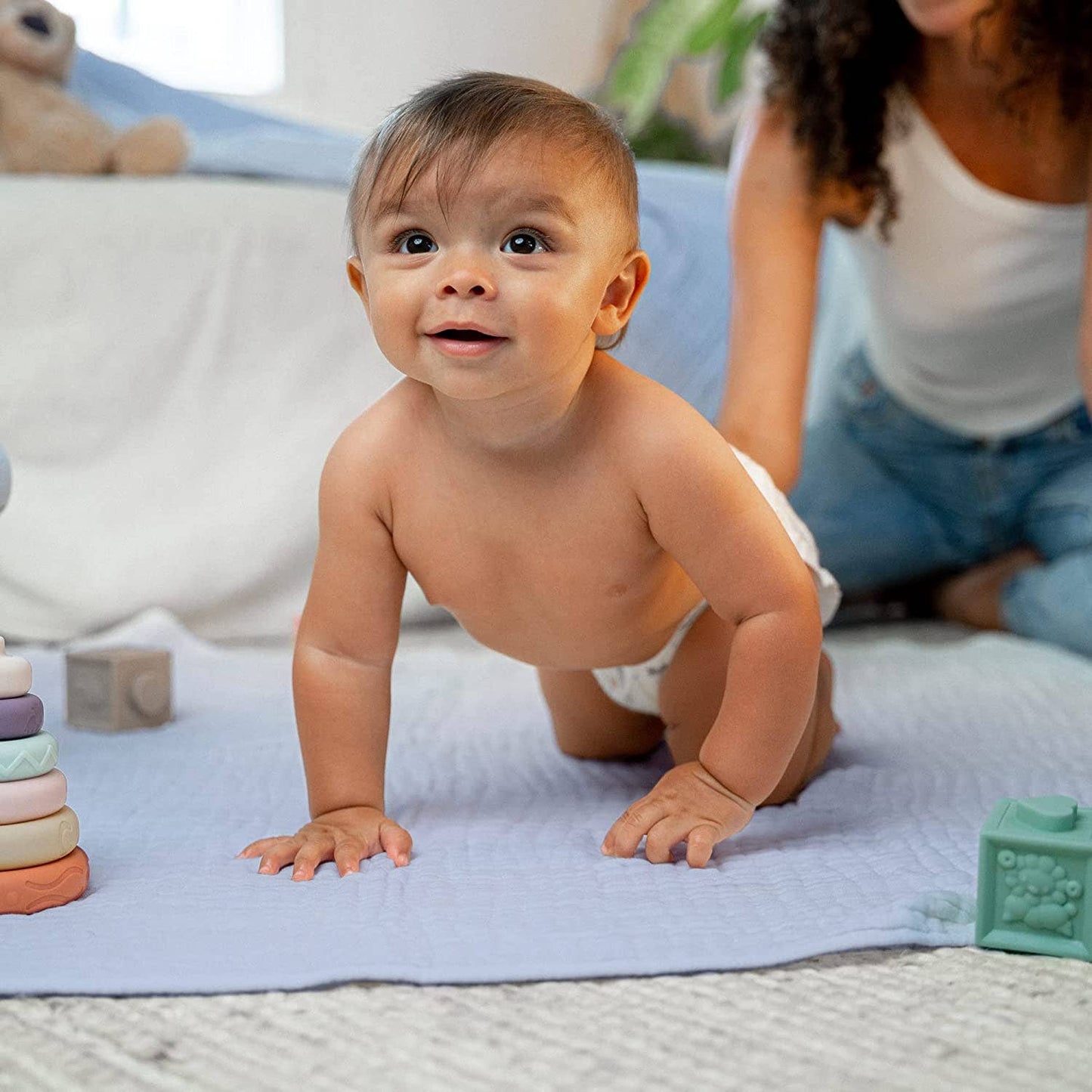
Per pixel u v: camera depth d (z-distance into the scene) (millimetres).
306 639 901
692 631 963
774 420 1279
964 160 1389
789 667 854
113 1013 623
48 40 1901
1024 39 1278
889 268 1485
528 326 759
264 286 1672
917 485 1784
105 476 1612
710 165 2938
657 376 1828
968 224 1400
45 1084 555
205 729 1216
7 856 739
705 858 823
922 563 1826
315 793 890
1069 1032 607
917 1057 580
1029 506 1710
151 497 1622
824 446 1797
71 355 1594
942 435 1703
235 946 686
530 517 865
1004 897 710
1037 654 1523
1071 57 1281
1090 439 1644
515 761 1113
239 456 1660
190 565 1622
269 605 1687
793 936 700
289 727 1216
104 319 1609
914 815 937
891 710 1264
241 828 918
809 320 1329
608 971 661
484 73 839
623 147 827
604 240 792
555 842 885
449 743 1165
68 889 759
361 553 892
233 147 1854
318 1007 628
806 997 643
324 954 675
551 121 782
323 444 1687
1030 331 1520
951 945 713
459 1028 606
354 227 820
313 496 1677
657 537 865
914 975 674
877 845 872
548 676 1079
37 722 779
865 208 1396
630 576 888
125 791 1010
